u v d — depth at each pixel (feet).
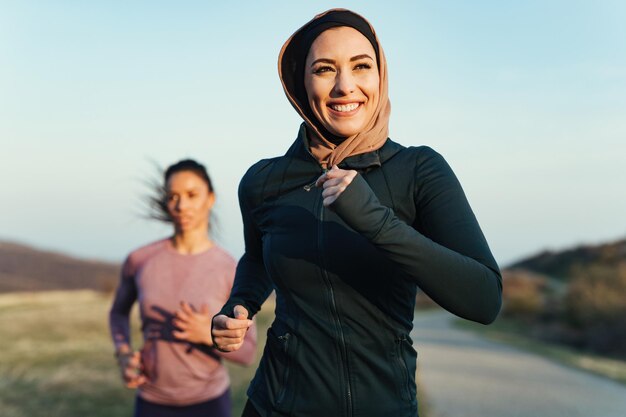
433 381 33.32
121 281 11.37
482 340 66.49
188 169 10.83
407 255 4.41
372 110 5.54
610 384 36.09
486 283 4.60
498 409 26.50
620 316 75.51
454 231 4.94
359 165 5.38
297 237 5.44
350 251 5.17
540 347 61.72
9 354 31.22
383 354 5.29
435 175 5.22
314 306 5.40
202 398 10.19
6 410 19.85
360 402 5.20
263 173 6.06
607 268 90.17
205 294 10.52
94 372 27.22
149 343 10.42
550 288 180.96
